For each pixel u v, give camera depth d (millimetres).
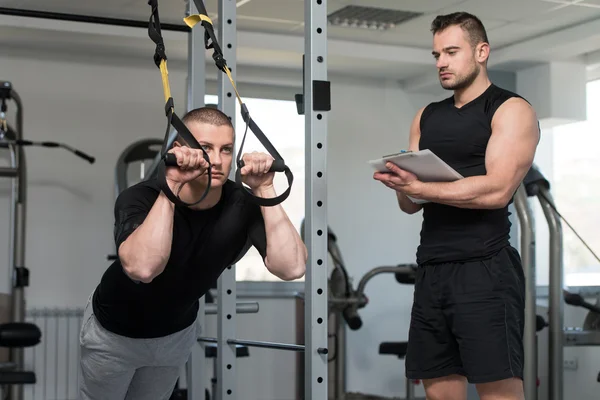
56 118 6066
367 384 6832
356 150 6941
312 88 2328
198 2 2127
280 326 6523
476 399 5066
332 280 5566
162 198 1850
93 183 6145
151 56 6219
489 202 2406
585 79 6277
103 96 6195
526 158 2449
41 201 6012
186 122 1906
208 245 2018
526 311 4168
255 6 5250
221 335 2969
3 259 5891
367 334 6867
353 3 5195
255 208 2037
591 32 5492
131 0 5082
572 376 6242
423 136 2662
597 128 6363
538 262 6559
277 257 1976
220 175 1899
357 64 6473
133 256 1832
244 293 6422
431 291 2570
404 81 7105
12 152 5168
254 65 6566
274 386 6492
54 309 5945
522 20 5516
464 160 2557
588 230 6367
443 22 2570
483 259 2486
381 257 6957
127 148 5578
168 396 2629
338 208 6844
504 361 2432
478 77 2564
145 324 2221
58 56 6082
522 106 2482
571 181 6547
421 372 2596
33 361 5867
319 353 2305
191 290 2117
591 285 6207
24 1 5102
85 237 6109
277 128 6676
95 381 2420
